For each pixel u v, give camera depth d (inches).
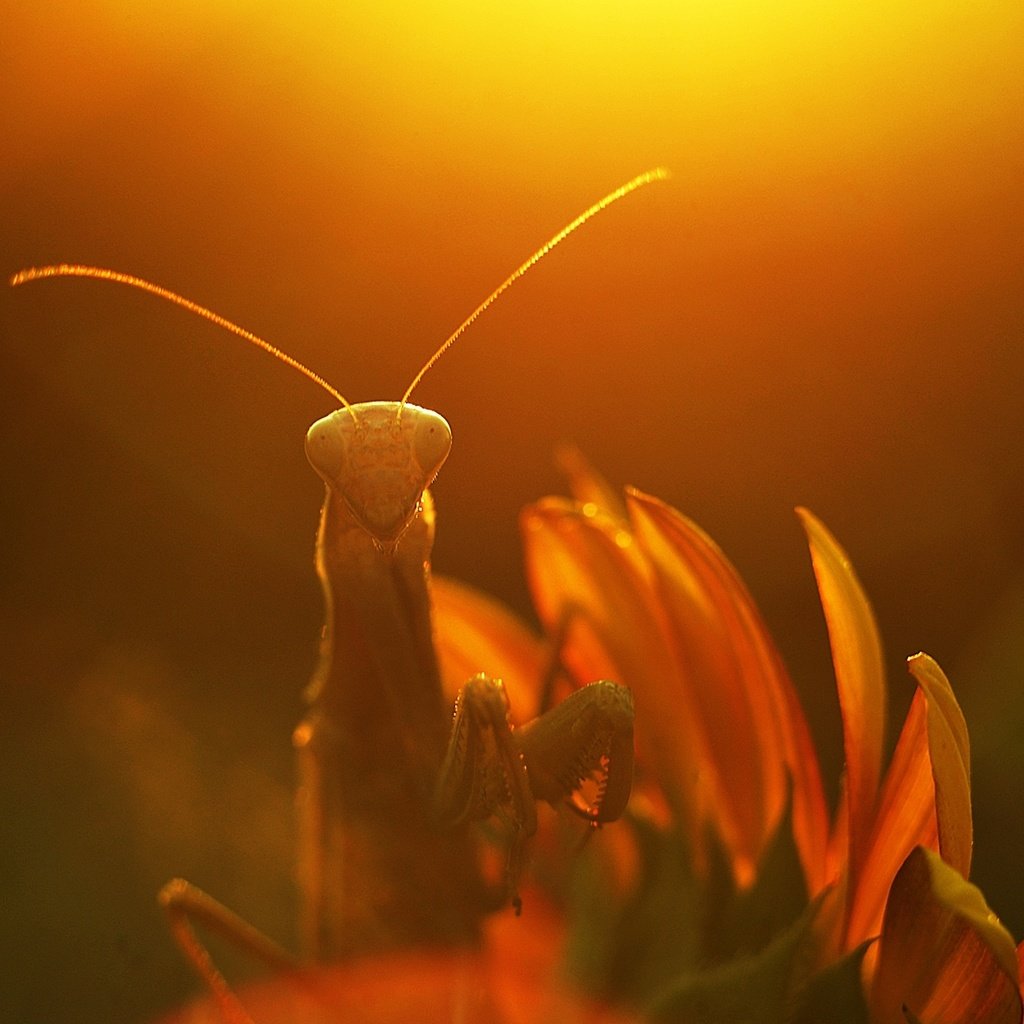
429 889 10.1
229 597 13.7
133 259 14.6
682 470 14.2
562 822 10.0
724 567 9.9
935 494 13.6
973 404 13.9
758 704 10.0
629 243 14.5
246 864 11.6
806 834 9.8
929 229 14.2
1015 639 11.2
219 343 14.5
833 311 14.3
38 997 11.2
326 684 10.2
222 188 14.6
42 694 12.3
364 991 10.2
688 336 14.5
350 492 9.8
